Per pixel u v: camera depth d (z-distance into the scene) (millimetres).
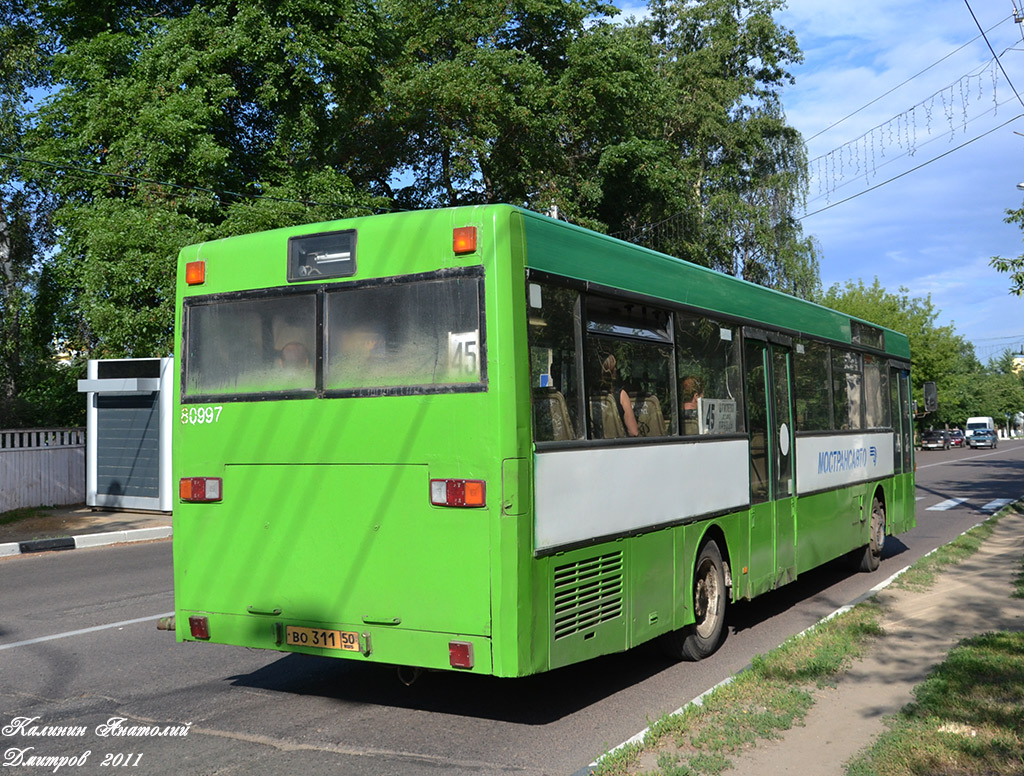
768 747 5152
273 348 6004
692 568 7188
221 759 5156
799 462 9680
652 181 32750
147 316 20297
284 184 22906
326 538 5684
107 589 10898
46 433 20000
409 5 31031
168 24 23094
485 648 5148
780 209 43031
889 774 4676
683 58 40750
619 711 6098
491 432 5184
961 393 80875
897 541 15656
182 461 6262
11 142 27188
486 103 28328
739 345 8406
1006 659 6840
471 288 5336
